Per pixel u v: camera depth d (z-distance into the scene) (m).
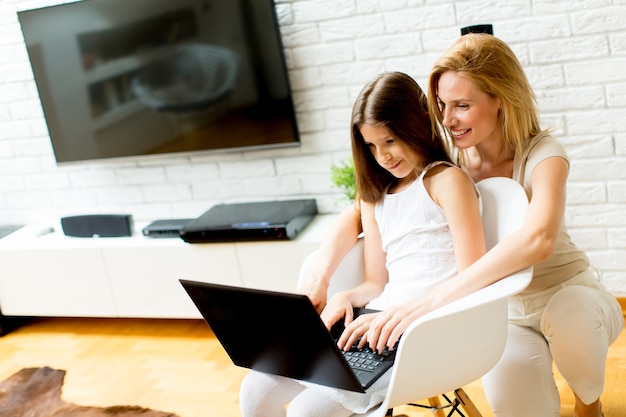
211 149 3.04
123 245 3.02
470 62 1.57
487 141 1.70
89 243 3.11
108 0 2.98
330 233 1.79
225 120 2.97
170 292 3.00
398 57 2.71
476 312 1.34
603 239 2.65
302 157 2.97
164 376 2.71
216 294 1.42
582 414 1.80
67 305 3.21
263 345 1.47
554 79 2.54
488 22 2.55
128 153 3.18
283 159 3.00
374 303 1.69
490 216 1.64
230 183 3.12
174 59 2.96
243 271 2.84
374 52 2.73
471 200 1.55
